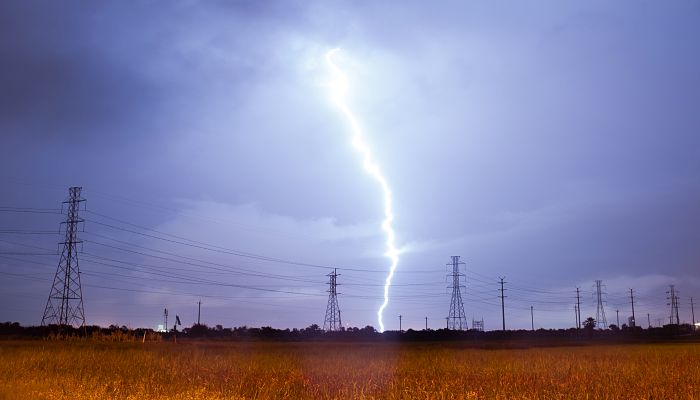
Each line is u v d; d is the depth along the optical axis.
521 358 40.09
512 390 22.28
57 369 25.48
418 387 21.56
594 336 117.94
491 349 61.19
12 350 36.31
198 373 25.33
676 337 118.12
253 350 49.47
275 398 20.33
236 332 97.88
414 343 83.25
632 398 20.67
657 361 36.84
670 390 22.30
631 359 39.25
